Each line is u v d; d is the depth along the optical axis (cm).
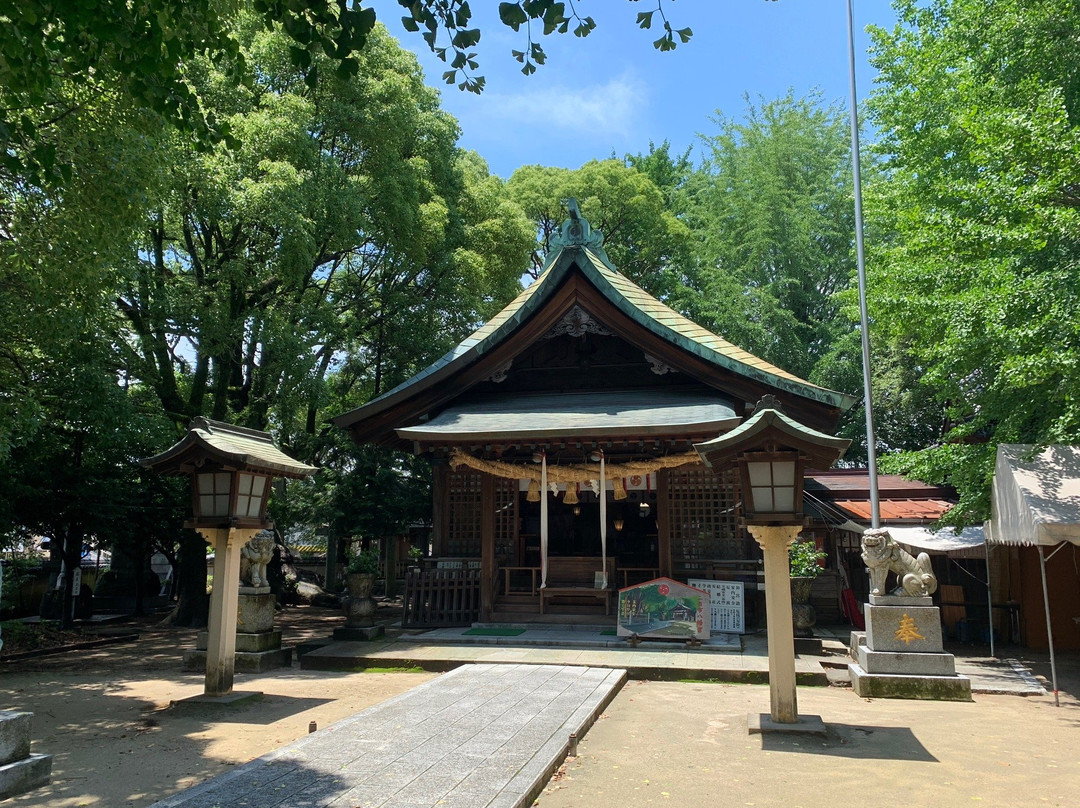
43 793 572
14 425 1078
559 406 1471
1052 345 957
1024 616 1587
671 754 671
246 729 779
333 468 2127
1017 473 1008
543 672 1026
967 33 1474
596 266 1496
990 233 1095
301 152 1647
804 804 541
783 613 770
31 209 976
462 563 1476
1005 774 622
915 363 2180
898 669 985
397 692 992
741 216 3011
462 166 2731
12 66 583
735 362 1389
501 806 496
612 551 2072
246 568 1216
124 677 1148
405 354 2206
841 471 2116
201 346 1636
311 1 512
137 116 963
